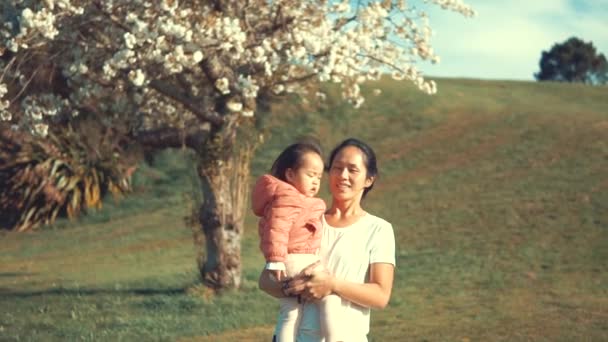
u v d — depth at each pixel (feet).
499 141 114.93
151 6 48.21
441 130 125.80
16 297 58.70
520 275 57.88
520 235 72.79
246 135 56.29
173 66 46.85
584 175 92.07
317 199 17.49
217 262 54.95
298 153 17.67
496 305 47.73
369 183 17.66
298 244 17.06
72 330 44.88
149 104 58.44
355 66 49.96
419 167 110.63
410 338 39.42
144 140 57.52
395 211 90.84
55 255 86.89
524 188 90.53
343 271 16.81
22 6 48.98
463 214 84.43
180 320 46.65
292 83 55.93
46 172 105.09
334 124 132.57
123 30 50.67
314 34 49.14
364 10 50.01
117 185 112.37
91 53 51.80
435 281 57.06
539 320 42.60
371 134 128.77
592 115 123.75
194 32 48.83
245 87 48.62
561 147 106.11
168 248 85.46
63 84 58.18
